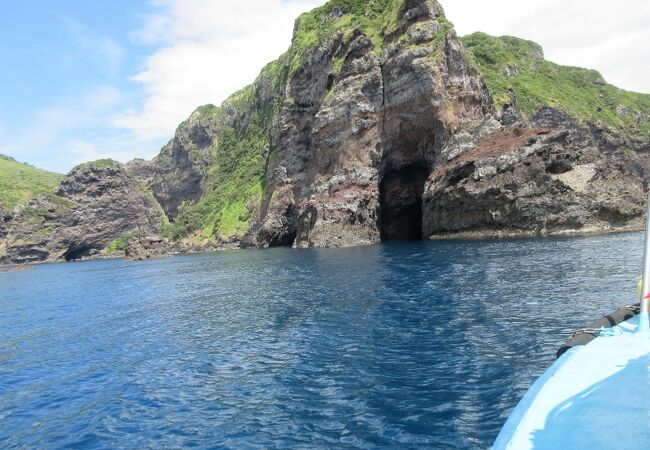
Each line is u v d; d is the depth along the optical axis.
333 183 72.06
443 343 15.36
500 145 55.28
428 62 64.50
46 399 14.27
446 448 8.96
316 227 67.50
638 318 7.93
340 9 93.56
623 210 47.69
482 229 53.31
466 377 12.30
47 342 22.75
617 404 5.18
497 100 98.31
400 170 70.38
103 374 16.28
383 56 71.31
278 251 69.12
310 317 21.31
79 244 153.38
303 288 30.08
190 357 17.19
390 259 40.34
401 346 15.54
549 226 48.66
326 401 11.82
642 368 5.97
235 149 142.00
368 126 70.75
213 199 124.00
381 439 9.58
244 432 10.55
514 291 21.81
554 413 5.16
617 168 53.53
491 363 13.08
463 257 36.12
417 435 9.58
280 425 10.72
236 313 24.62
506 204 50.94
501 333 15.65
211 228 111.56
